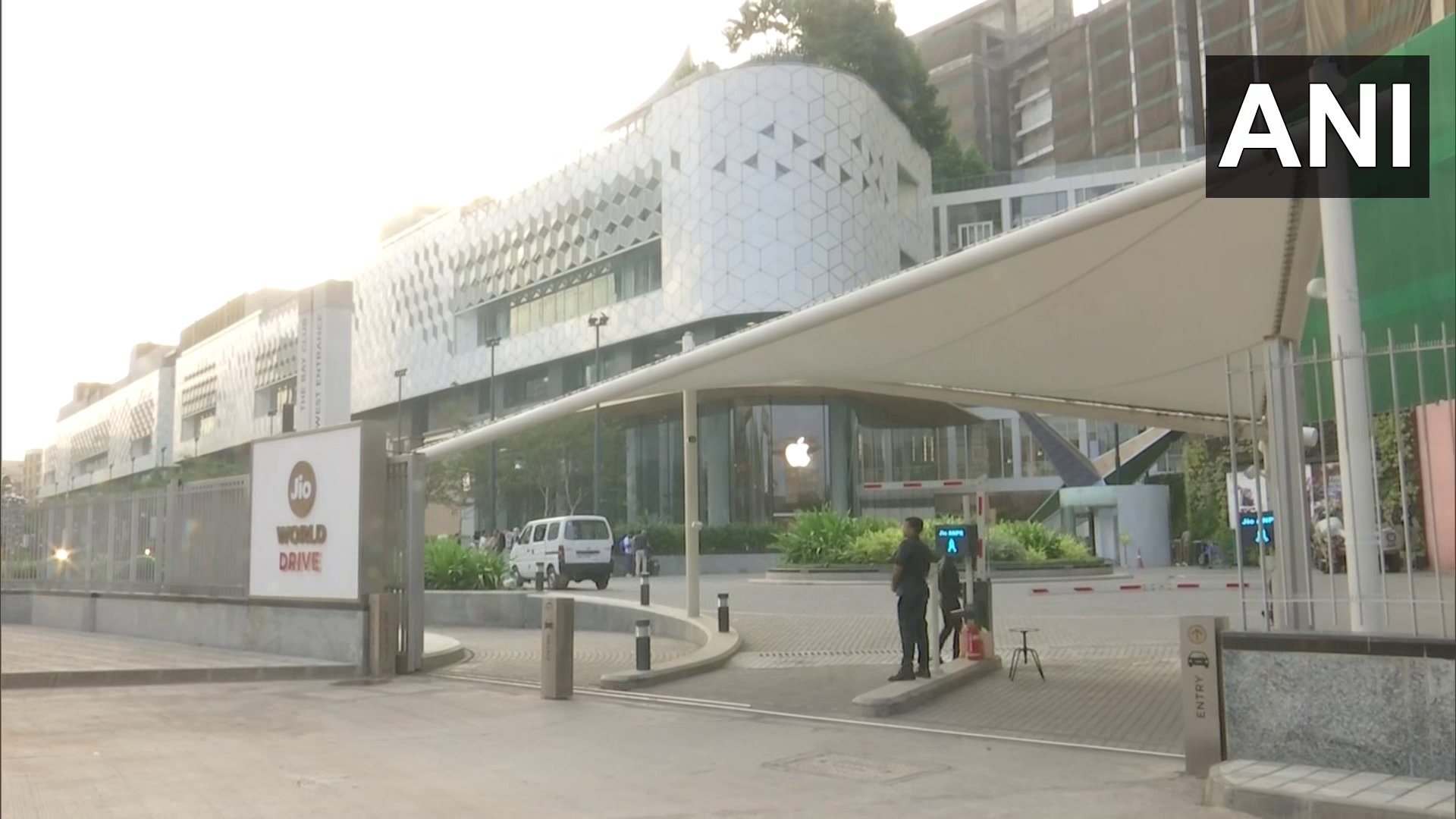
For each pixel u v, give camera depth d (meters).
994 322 10.83
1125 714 10.36
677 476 59.25
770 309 59.75
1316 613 8.30
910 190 73.56
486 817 6.71
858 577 30.23
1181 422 16.34
